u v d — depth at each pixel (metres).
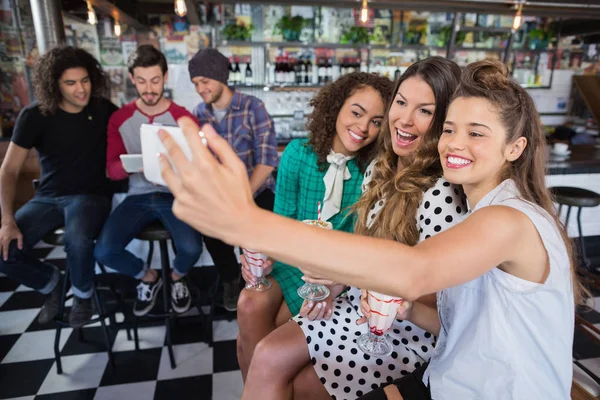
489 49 4.99
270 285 1.47
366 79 1.46
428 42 5.00
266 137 2.30
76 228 1.93
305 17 4.78
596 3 3.12
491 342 0.82
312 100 1.62
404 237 1.14
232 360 2.08
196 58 2.20
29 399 1.80
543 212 0.75
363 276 0.56
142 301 2.06
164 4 3.23
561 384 0.83
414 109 1.21
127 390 1.86
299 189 1.68
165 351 2.14
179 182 0.49
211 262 2.80
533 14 3.49
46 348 2.15
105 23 4.45
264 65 4.76
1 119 3.98
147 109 2.13
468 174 0.83
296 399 1.22
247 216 0.50
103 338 2.24
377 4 3.21
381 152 1.37
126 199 2.05
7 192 1.94
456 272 0.61
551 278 0.74
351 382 1.14
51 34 2.69
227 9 4.64
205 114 2.38
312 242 0.53
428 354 1.17
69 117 2.05
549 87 5.25
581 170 3.10
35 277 2.02
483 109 0.79
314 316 1.22
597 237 3.45
